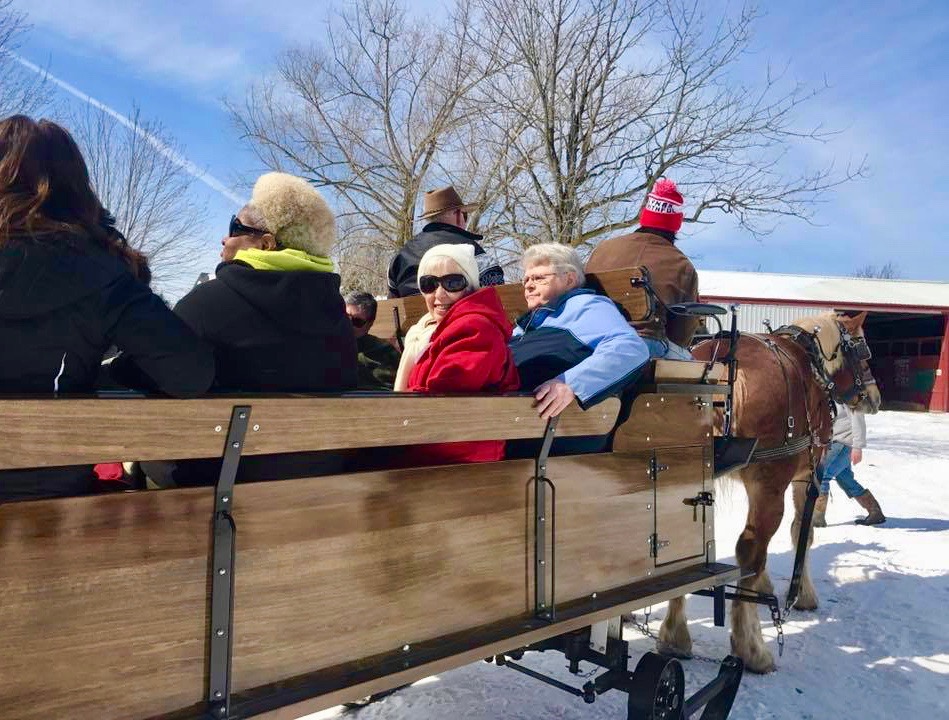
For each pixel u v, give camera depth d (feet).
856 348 18.53
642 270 10.55
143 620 5.13
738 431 13.74
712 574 10.05
